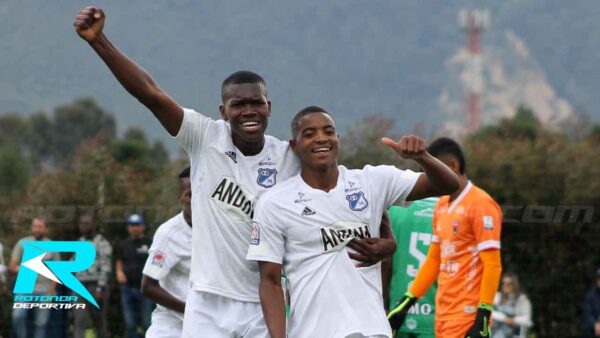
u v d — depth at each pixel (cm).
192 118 1641
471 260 2142
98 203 4050
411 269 2342
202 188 1664
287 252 1594
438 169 1532
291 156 1683
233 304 1678
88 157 4244
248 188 1653
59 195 4053
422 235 2344
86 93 15212
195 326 1688
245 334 1673
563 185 4100
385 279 2200
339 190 1586
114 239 3772
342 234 1569
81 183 4097
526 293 3872
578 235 3884
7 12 17088
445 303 2169
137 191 4144
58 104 13275
